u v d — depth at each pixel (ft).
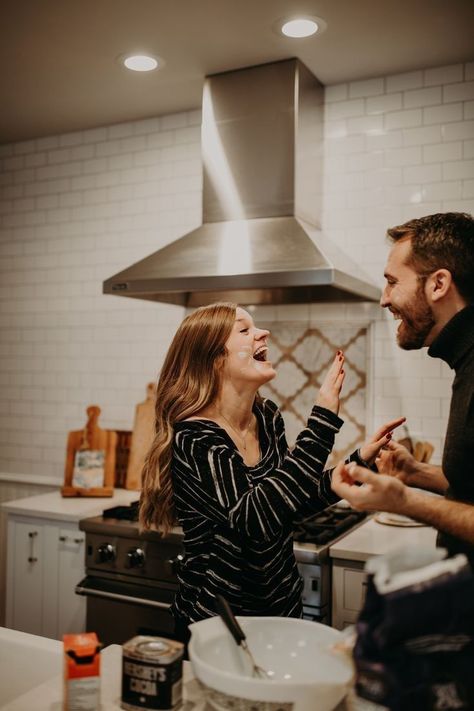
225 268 7.70
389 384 9.04
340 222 9.37
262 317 9.86
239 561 4.57
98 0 7.18
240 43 8.14
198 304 10.09
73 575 8.59
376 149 9.20
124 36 8.01
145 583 7.65
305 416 9.53
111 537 7.89
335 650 2.84
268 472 4.85
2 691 4.12
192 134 10.49
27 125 11.16
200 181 10.42
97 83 9.43
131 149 10.99
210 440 4.45
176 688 3.18
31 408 11.74
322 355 9.45
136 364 10.80
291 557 4.98
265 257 7.68
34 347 11.76
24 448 11.78
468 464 4.09
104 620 7.96
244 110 8.75
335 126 9.45
